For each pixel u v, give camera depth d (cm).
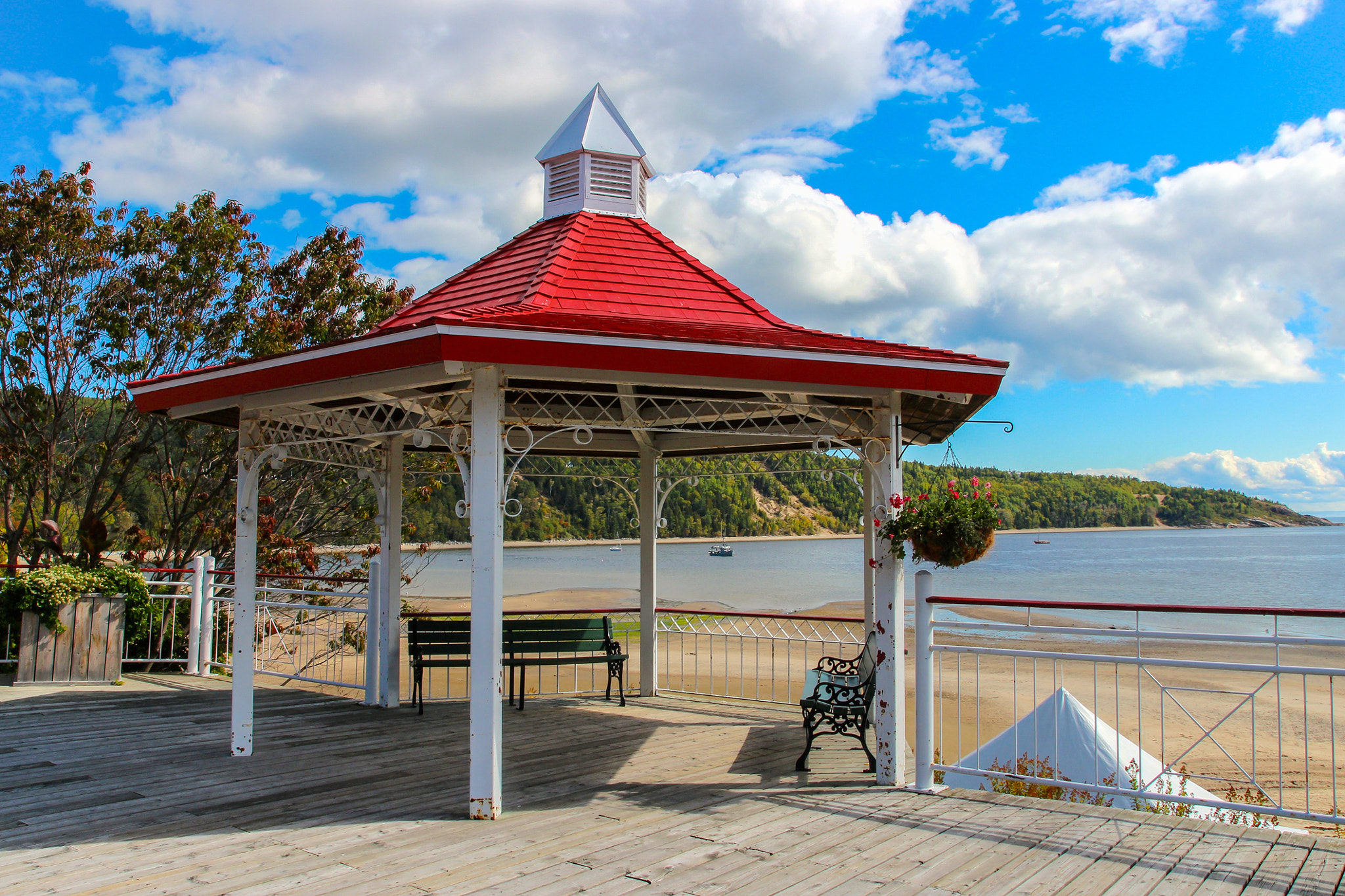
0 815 456
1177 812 572
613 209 781
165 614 977
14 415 1221
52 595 841
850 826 438
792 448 812
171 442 1309
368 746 621
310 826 440
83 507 1362
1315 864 371
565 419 739
